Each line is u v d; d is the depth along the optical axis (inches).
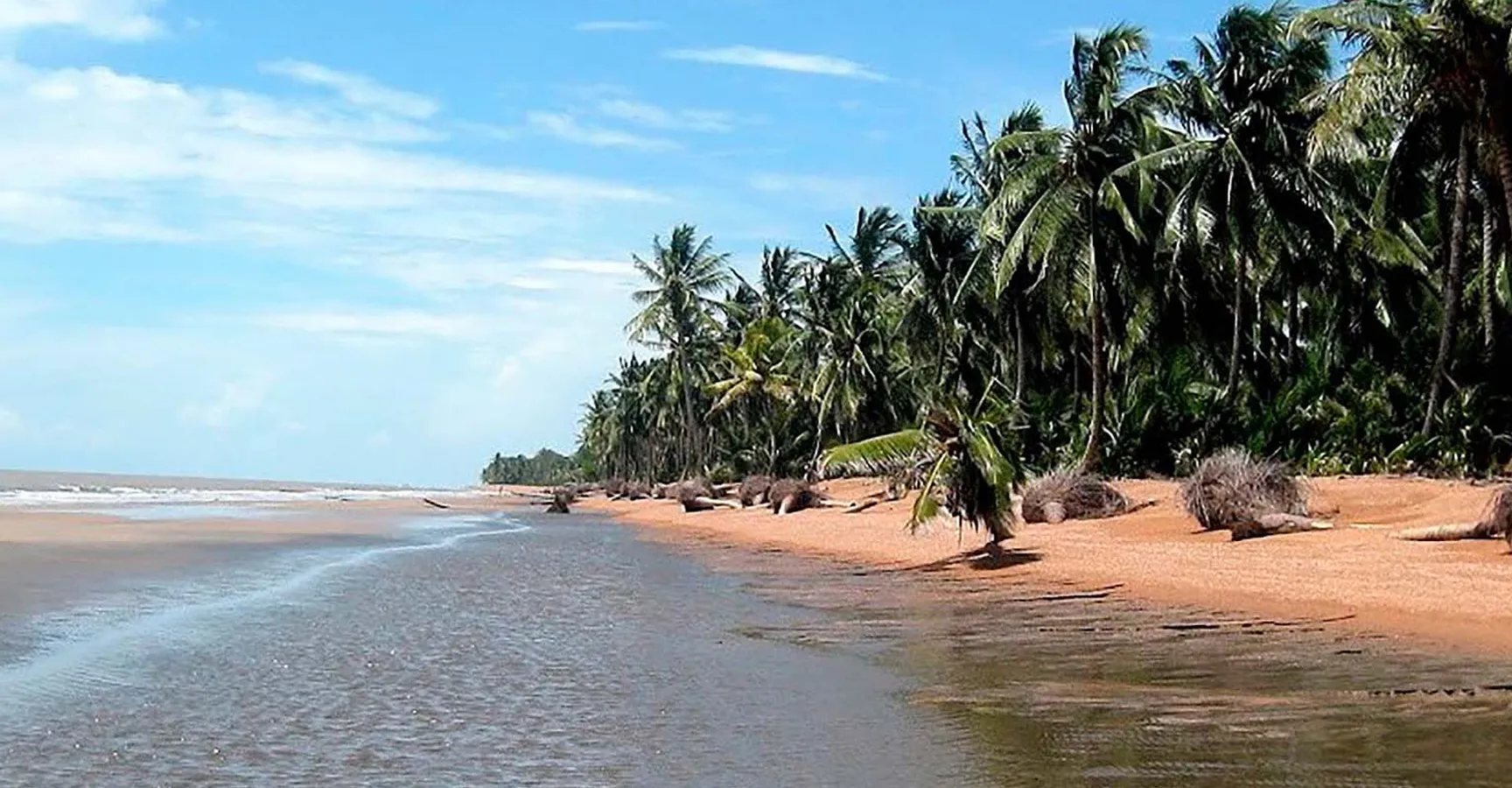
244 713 388.5
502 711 390.3
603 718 378.0
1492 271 1253.7
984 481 906.1
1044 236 1368.1
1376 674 414.9
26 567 863.7
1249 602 610.5
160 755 331.6
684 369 3065.9
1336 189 1514.5
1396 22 1007.0
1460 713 347.9
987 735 339.3
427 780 303.9
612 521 2167.8
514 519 2257.6
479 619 639.1
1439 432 1184.2
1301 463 1245.7
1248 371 1590.8
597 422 5305.1
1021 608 648.4
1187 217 1421.0
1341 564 682.2
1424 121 1203.2
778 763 315.6
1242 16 1385.3
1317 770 286.5
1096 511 1090.1
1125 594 682.2
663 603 716.0
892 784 289.9
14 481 5236.2
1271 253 1535.4
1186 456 1337.4
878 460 895.1
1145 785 278.4
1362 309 1566.2
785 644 537.6
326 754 332.2
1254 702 371.9
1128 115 1397.6
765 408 2827.3
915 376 2250.2
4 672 455.2
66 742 346.6
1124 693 397.4
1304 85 1381.6
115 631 568.7
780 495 1818.4
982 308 1811.0
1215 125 1454.2
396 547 1282.0
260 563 998.4
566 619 637.9
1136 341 1656.0
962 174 1878.7
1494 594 550.6
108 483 5585.6
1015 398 1674.5
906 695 405.7
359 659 497.7
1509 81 999.0
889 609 661.3
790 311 2938.0
